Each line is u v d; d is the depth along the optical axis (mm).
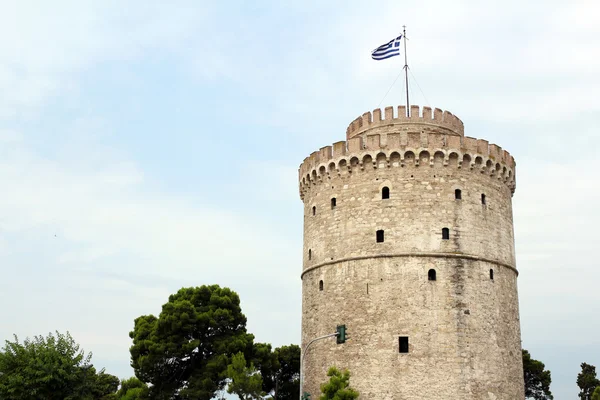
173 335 61719
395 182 50375
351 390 43938
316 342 51250
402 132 50781
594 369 97062
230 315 66250
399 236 49188
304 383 52312
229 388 52344
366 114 58219
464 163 51062
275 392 78250
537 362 86750
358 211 51000
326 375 49562
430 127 56188
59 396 50781
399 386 46125
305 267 55062
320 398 43750
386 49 56500
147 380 62500
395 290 48156
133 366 63719
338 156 52750
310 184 55969
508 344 49812
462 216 49875
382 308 48125
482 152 51688
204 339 64562
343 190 52344
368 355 47594
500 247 51594
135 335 67625
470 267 48969
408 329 47156
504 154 54062
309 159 56094
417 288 47906
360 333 48344
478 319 48156
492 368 47750
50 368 50125
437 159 50594
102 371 53812
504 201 53562
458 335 47125
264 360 69000
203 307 66625
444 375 46125
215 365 60406
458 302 47875
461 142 51156
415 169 50344
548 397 86375
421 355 46531
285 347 81812
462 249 49125
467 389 46156
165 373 63094
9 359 50875
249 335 66688
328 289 51188
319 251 53062
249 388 52000
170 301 69125
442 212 49562
